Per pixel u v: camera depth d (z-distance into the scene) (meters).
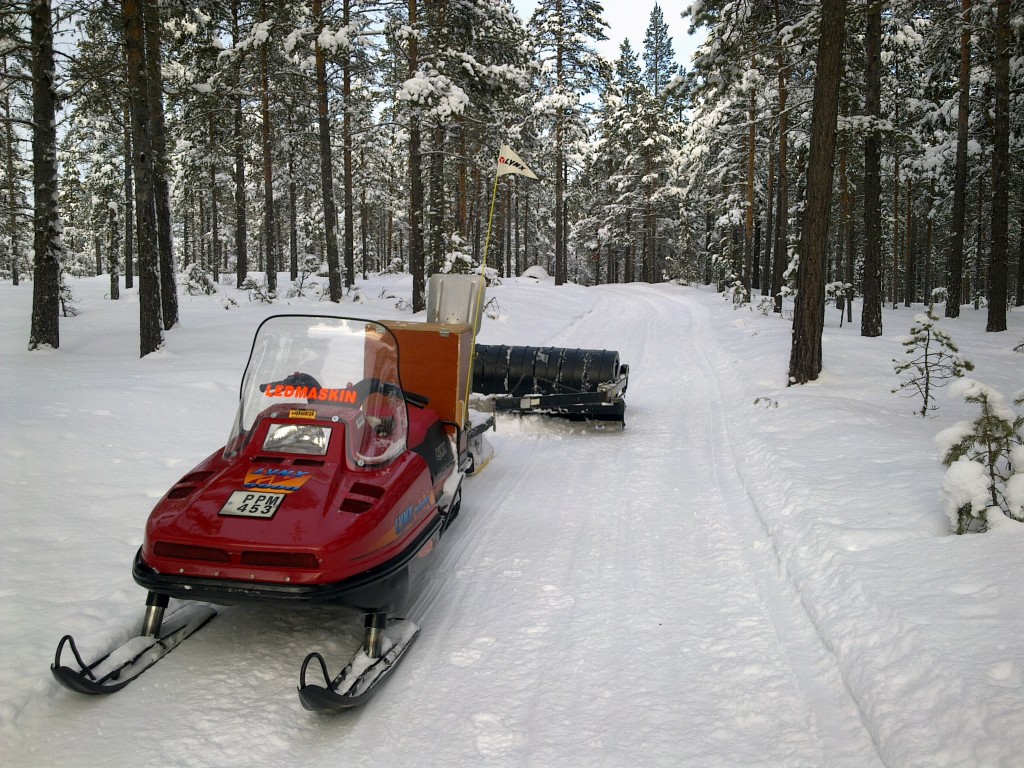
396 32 20.88
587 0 39.44
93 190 37.94
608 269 68.62
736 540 6.00
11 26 13.36
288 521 3.70
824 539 5.29
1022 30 19.47
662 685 3.82
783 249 29.06
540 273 47.34
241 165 30.11
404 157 44.38
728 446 9.34
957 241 24.52
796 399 10.99
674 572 5.37
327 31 20.45
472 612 4.70
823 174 11.81
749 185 33.38
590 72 40.62
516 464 8.65
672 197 52.31
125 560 5.08
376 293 29.22
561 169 42.38
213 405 9.76
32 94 14.46
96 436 7.75
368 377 4.61
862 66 20.69
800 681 3.81
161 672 3.81
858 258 48.12
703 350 19.25
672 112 54.28
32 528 5.48
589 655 4.14
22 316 20.48
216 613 4.54
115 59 15.02
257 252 77.31
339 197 48.69
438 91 20.70
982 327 21.64
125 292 32.78
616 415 10.17
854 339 17.22
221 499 3.90
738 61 16.89
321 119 23.16
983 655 3.40
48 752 3.10
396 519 4.06
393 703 3.65
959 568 4.39
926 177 30.58
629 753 3.23
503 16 26.97
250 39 21.80
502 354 10.51
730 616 4.62
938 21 20.72
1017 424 5.21
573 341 21.08
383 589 3.84
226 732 3.30
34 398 8.88
